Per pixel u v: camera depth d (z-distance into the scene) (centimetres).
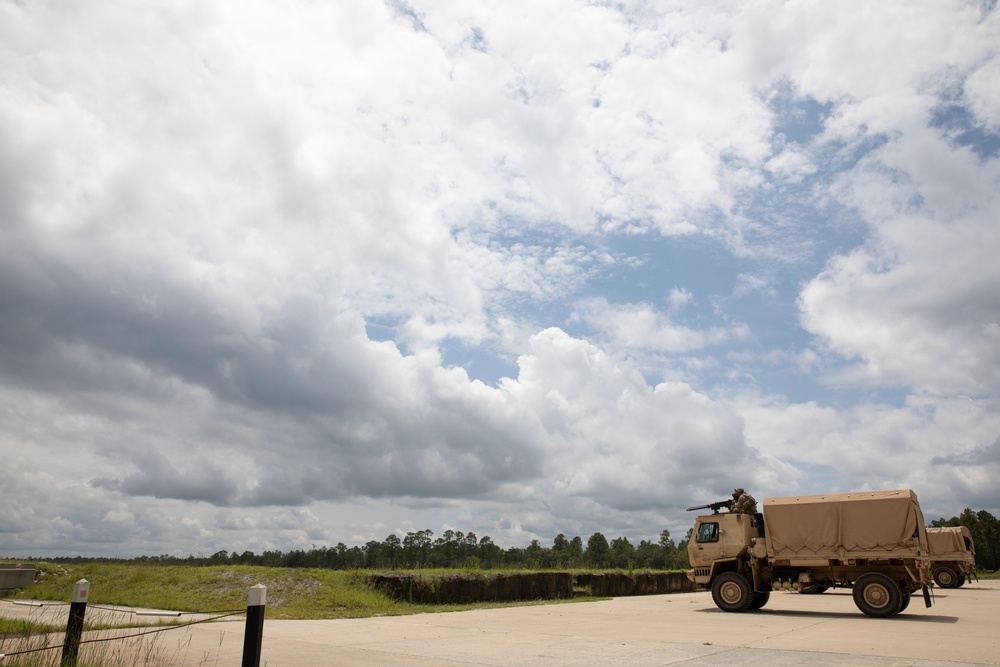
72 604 866
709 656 1033
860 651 1083
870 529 1822
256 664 687
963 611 1902
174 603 1712
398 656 1027
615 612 1925
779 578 1947
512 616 1756
